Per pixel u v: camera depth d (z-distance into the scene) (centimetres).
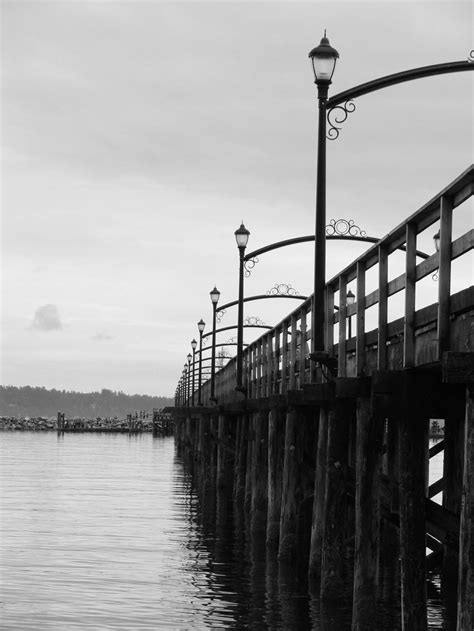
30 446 10619
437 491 1720
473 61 1401
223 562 2112
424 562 1082
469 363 830
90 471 5728
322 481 1759
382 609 1577
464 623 803
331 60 1535
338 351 1589
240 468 3253
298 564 2041
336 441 1540
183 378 8781
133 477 5138
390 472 1791
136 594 1766
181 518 3009
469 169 884
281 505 2209
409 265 1127
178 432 8319
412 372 1119
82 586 1836
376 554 1318
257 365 2928
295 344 2064
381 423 1323
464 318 931
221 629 1489
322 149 1538
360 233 2103
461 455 1648
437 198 1005
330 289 1698
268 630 1470
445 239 986
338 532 1576
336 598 1595
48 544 2388
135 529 2712
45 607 1650
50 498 3722
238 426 3447
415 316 1119
